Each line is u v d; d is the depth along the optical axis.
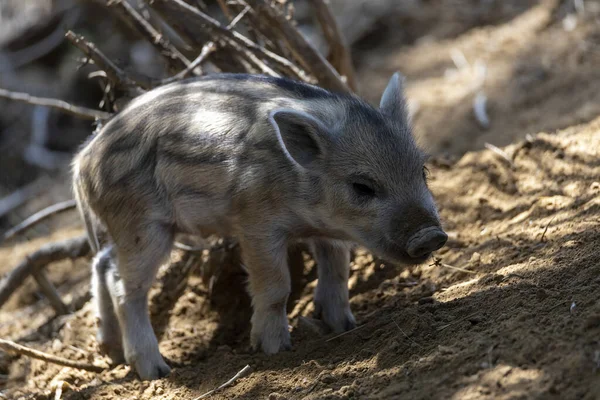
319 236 15.38
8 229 29.70
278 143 14.43
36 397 15.45
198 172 14.83
